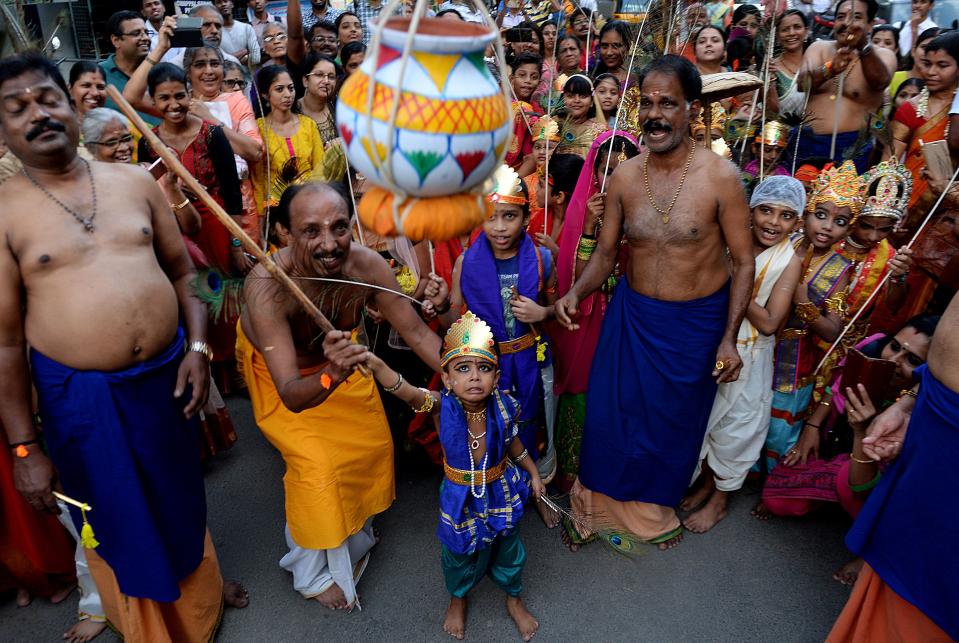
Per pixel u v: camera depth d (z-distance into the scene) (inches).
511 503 103.1
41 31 154.5
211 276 88.8
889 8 320.2
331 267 92.1
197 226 140.1
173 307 97.0
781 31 199.0
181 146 158.9
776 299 122.2
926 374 83.4
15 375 88.5
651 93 102.8
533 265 124.2
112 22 192.7
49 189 86.7
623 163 116.6
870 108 187.8
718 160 107.4
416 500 141.2
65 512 109.1
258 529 133.8
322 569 116.8
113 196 91.3
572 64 229.0
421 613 114.5
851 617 94.8
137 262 91.7
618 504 130.6
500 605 115.6
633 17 189.9
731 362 113.0
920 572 83.0
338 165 118.3
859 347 119.6
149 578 94.9
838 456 129.0
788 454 133.3
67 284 86.9
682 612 114.0
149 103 169.3
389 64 44.1
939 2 298.4
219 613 111.7
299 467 108.6
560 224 157.4
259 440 162.2
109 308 88.5
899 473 87.0
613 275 136.4
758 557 125.3
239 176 179.9
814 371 134.2
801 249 131.3
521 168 191.0
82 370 89.9
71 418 89.8
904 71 241.4
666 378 117.6
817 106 189.8
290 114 195.9
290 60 241.4
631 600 116.3
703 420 121.5
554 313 122.6
